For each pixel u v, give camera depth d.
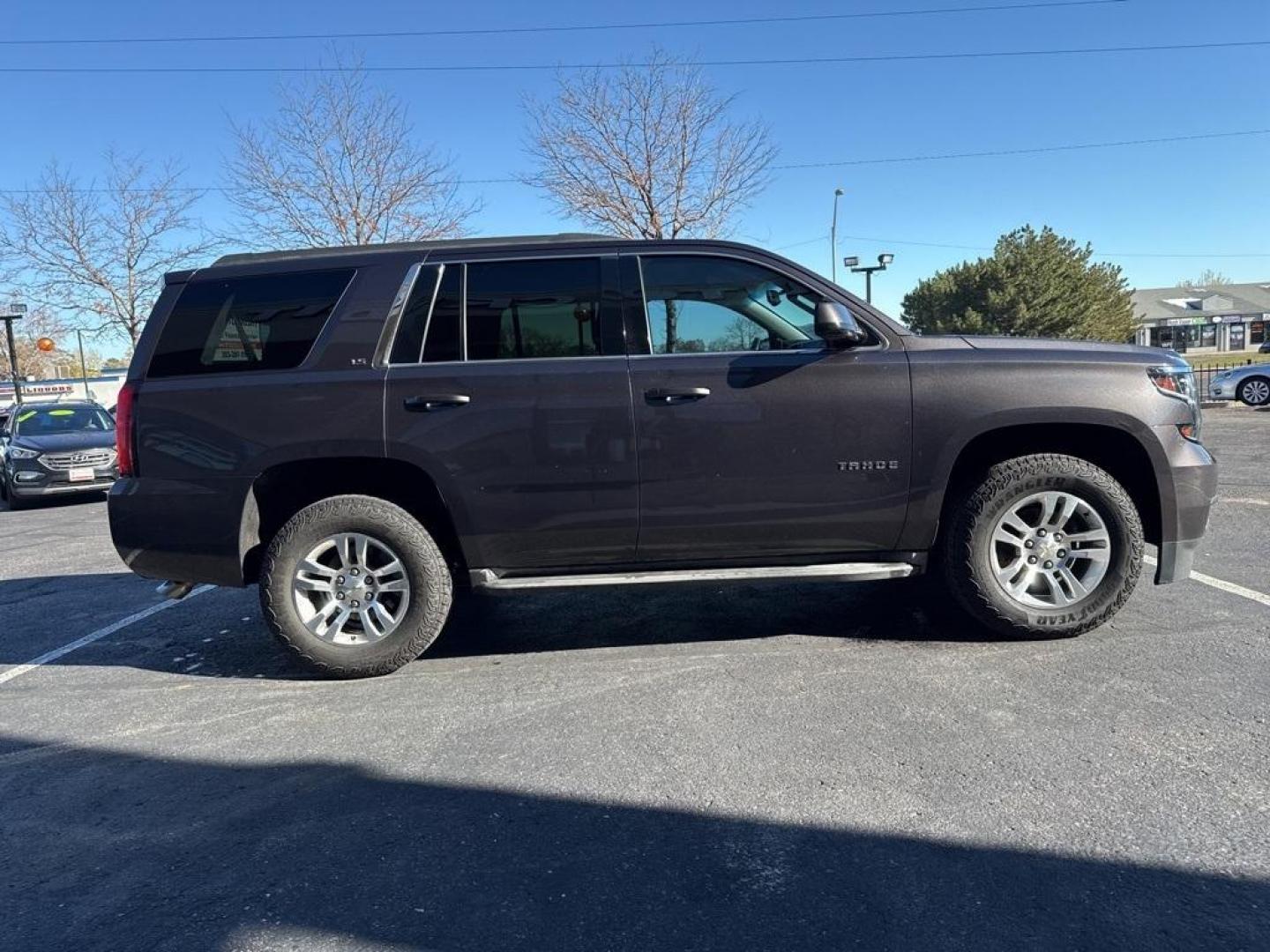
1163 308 73.69
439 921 2.45
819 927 2.35
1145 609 4.83
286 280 4.27
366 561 4.29
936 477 4.17
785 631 4.79
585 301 4.21
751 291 4.25
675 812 2.96
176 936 2.43
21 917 2.54
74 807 3.18
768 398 4.11
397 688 4.22
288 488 4.44
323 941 2.38
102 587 6.79
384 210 20.34
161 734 3.79
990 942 2.27
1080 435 4.38
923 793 3.00
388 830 2.93
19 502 13.23
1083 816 2.82
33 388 35.00
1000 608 4.27
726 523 4.18
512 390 4.10
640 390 4.10
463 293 4.22
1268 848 2.61
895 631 4.67
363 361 4.16
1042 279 40.34
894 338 4.23
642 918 2.43
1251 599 4.95
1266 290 78.81
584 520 4.16
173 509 4.20
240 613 5.75
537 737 3.59
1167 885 2.47
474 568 4.26
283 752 3.56
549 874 2.65
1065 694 3.74
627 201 18.39
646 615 5.21
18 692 4.40
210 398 4.15
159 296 4.34
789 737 3.47
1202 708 3.55
